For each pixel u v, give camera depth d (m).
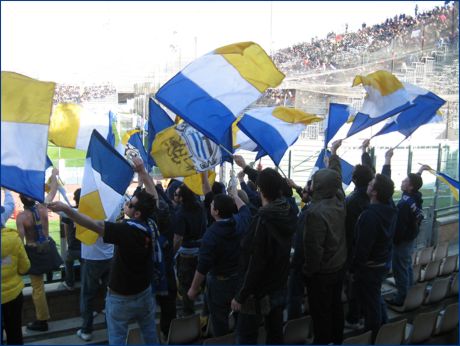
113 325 3.57
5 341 4.25
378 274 4.21
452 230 8.95
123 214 4.48
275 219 3.44
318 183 3.81
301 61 19.92
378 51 17.83
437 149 9.32
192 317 4.31
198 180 5.33
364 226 4.11
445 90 14.14
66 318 5.31
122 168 3.90
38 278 4.86
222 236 3.89
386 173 5.49
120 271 3.53
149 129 4.72
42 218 4.76
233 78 4.07
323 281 3.82
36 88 3.13
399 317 5.36
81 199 3.74
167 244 4.54
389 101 4.82
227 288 3.99
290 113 4.98
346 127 10.88
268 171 3.52
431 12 15.86
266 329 3.75
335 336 4.06
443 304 5.82
